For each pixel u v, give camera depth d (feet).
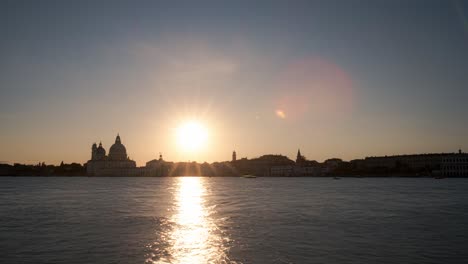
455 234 195.83
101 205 357.00
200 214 284.00
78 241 182.29
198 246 171.53
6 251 162.30
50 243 177.68
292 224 232.12
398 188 636.89
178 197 467.93
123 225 230.89
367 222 237.86
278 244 174.09
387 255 153.17
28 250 164.04
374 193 510.17
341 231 206.18
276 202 387.34
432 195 459.73
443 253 155.94
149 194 529.86
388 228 214.90
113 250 164.25
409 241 178.81
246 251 161.48
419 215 269.64
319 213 286.25
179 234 200.34
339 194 500.33
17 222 242.99
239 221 246.27
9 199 430.20
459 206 329.52
